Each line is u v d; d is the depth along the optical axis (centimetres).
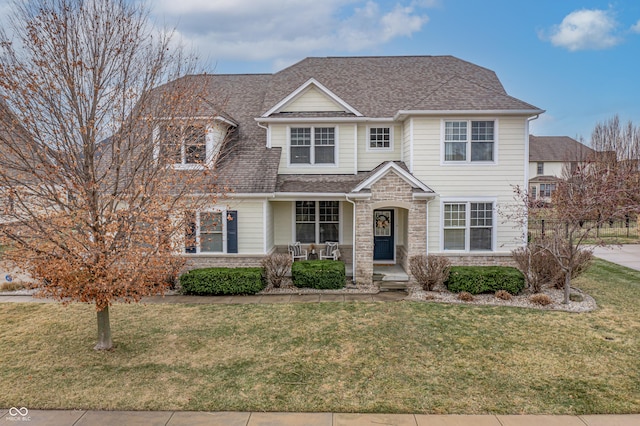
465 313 1035
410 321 977
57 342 859
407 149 1487
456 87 1505
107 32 809
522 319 987
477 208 1448
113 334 905
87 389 651
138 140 848
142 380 682
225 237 1397
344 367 730
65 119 739
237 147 1580
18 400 617
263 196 1372
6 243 699
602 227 2902
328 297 1200
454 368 723
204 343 848
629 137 3297
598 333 889
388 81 1800
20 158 711
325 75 1870
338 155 1584
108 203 762
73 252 698
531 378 683
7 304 1136
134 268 715
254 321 985
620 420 558
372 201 1341
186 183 895
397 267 1556
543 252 1246
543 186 5050
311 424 551
